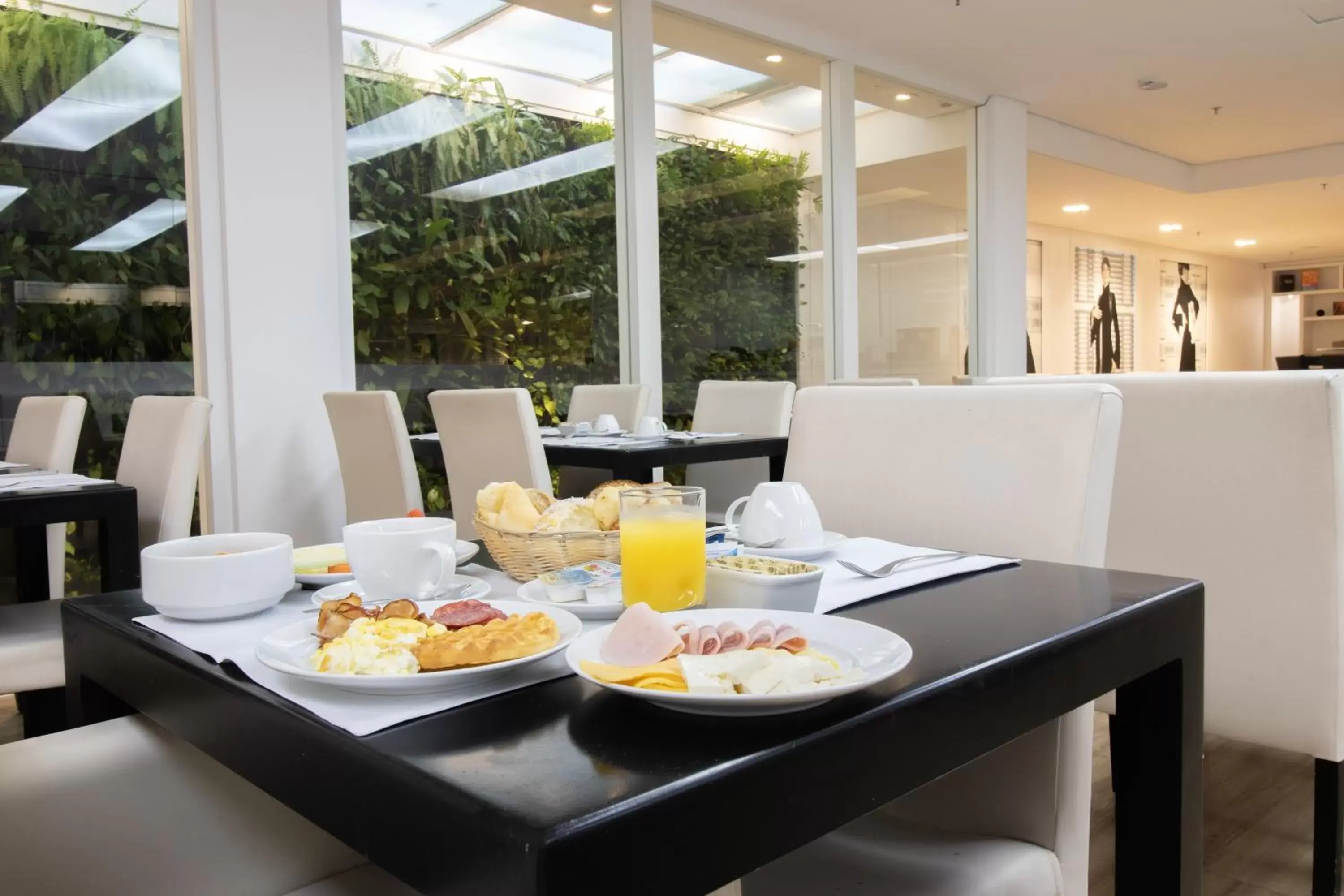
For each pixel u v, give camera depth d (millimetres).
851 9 4410
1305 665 1374
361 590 803
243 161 3021
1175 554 1495
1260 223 8625
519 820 382
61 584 2172
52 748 735
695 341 4332
